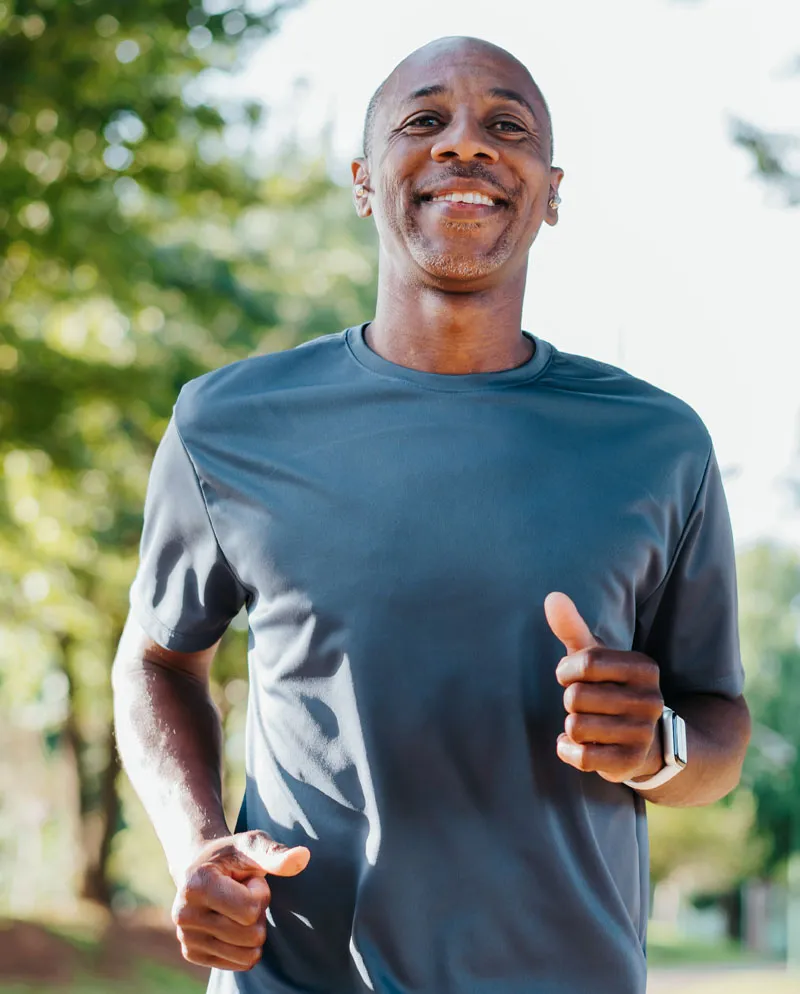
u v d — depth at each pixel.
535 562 2.13
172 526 2.35
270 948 2.16
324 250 16.61
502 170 2.28
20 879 35.03
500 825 2.09
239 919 1.95
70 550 15.25
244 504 2.25
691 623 2.38
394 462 2.20
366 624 2.11
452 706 2.09
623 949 2.11
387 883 2.07
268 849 1.97
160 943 17.92
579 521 2.17
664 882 40.44
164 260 12.37
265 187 13.06
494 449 2.21
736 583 2.42
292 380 2.34
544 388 2.29
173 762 2.31
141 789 2.32
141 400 12.00
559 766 2.11
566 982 2.08
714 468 2.33
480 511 2.16
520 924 2.08
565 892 2.09
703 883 39.91
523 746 2.09
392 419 2.24
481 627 2.11
